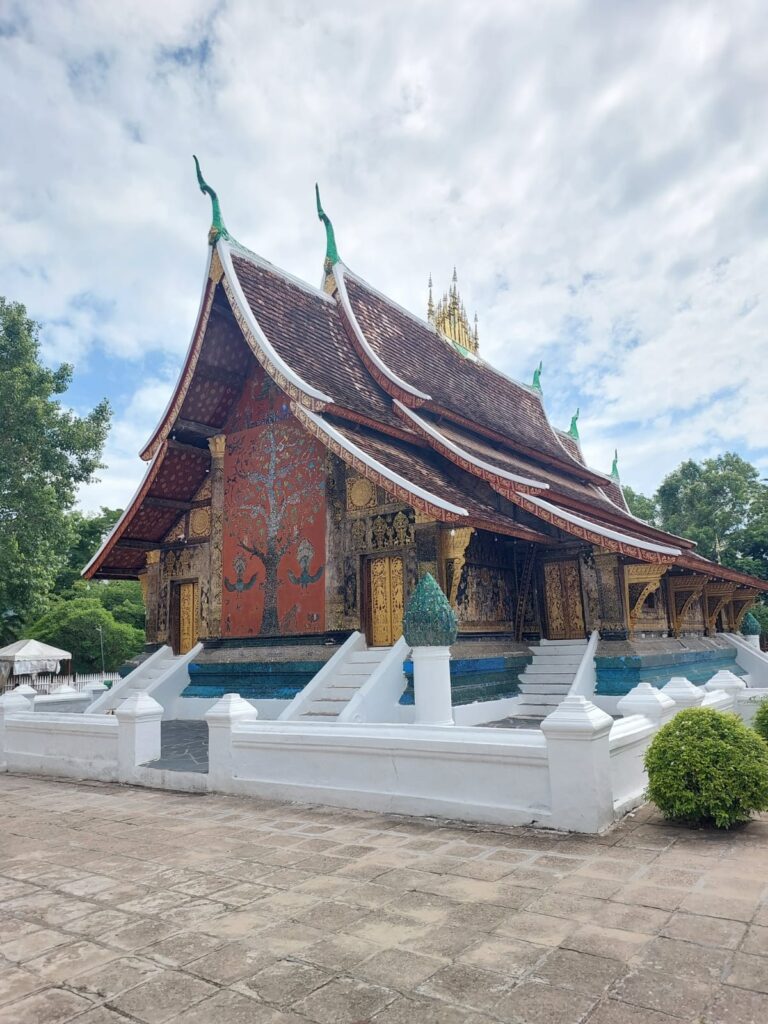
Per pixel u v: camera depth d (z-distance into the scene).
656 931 3.70
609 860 4.92
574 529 11.20
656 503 44.94
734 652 17.14
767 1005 2.95
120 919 4.22
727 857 4.91
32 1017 3.09
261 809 6.99
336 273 15.91
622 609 12.03
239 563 13.76
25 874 5.20
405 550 11.45
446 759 6.38
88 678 28.08
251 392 14.31
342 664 11.37
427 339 18.11
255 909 4.27
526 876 4.66
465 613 11.68
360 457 10.93
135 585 40.91
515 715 11.87
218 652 13.64
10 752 10.39
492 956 3.49
